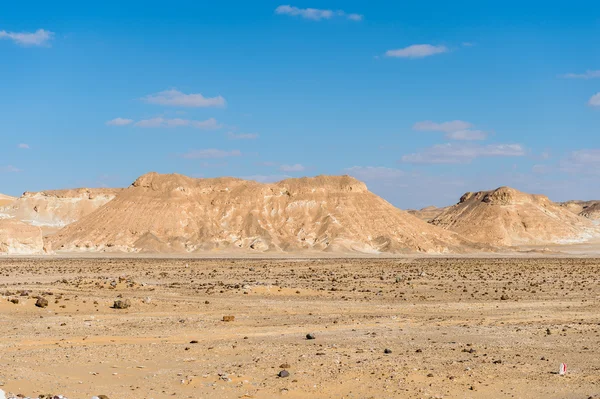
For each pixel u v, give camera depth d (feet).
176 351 134.10
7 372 114.21
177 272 406.21
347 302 235.61
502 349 136.87
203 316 192.75
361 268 462.19
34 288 257.14
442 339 149.59
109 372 115.44
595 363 122.72
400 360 123.85
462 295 263.90
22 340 148.97
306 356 127.34
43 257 626.64
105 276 366.02
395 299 247.50
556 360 125.29
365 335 155.43
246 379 109.09
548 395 100.48
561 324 175.42
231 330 165.07
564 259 650.84
